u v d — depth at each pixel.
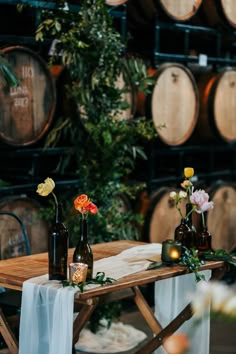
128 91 5.31
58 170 5.42
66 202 5.34
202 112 6.69
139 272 3.55
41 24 4.93
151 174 6.27
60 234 3.34
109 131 5.15
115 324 5.39
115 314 5.27
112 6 5.60
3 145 5.12
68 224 5.23
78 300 3.21
